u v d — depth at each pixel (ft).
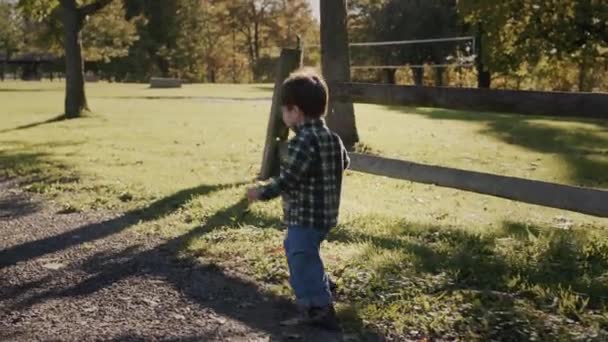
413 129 52.54
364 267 14.65
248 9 250.57
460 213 21.56
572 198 15.53
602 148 42.34
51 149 37.27
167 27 233.55
